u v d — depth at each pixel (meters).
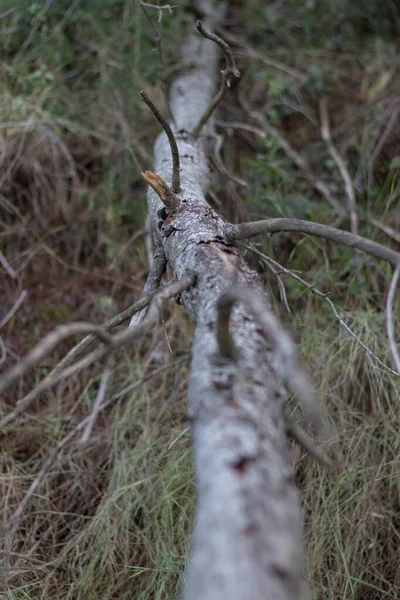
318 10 3.76
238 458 1.01
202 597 0.85
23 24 3.46
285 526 0.94
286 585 0.87
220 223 1.76
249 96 3.54
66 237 3.10
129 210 3.10
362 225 3.03
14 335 2.83
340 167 3.15
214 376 1.16
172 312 2.78
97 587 2.09
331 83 3.64
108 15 3.57
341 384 2.46
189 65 3.29
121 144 3.20
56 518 2.31
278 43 3.83
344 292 2.74
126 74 3.39
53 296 2.95
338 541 2.10
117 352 2.74
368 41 3.75
